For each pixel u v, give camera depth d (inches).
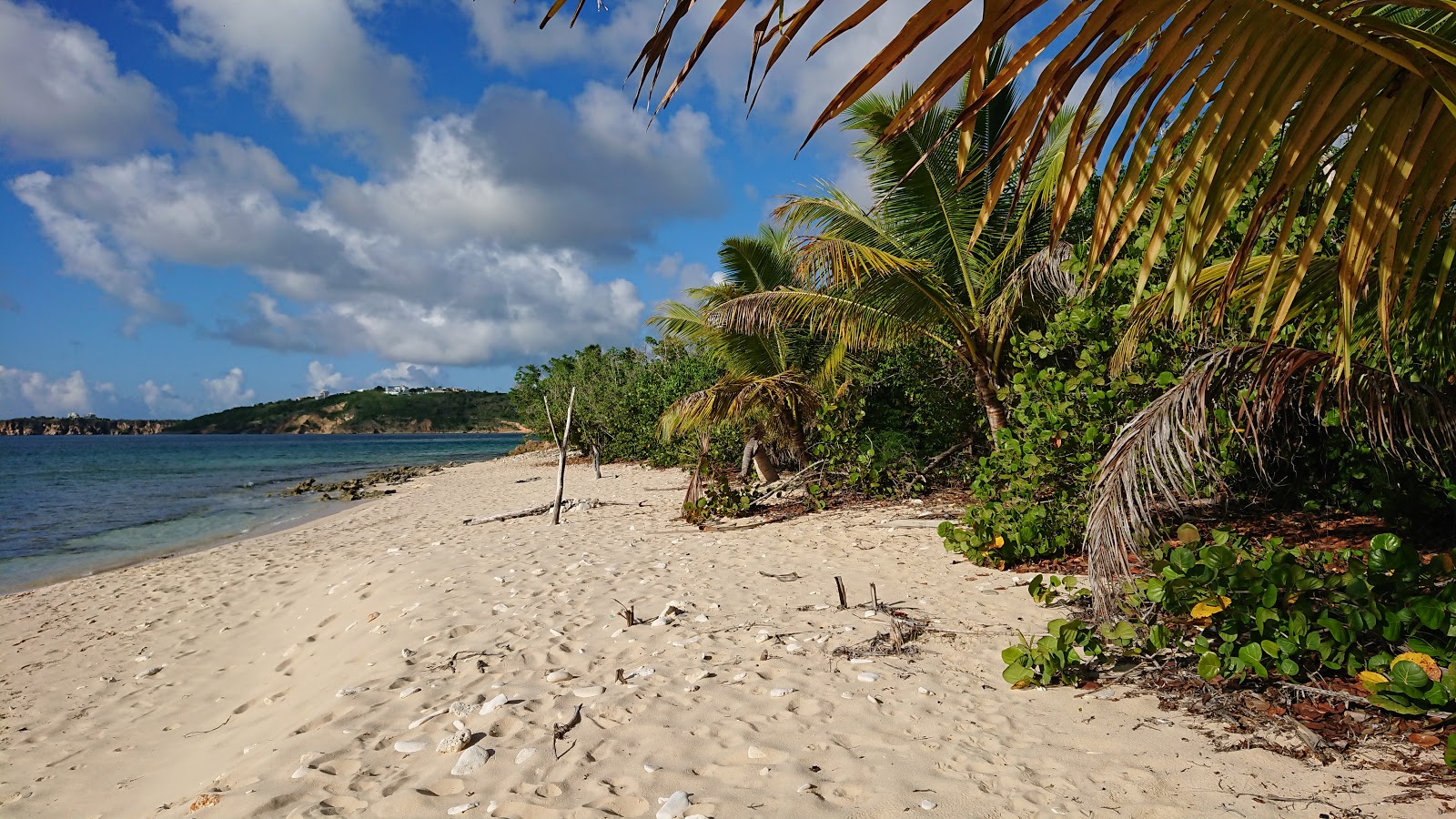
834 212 433.1
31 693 251.3
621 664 196.4
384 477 1264.8
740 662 191.2
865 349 513.3
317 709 186.9
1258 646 141.9
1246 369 172.7
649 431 978.1
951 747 137.3
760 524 430.0
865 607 235.8
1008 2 69.8
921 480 465.1
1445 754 108.1
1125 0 75.8
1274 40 83.7
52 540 648.4
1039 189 126.9
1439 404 165.3
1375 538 150.1
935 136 394.3
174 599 380.2
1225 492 282.2
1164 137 90.0
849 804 119.0
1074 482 278.8
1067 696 156.5
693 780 130.3
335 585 348.5
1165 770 122.1
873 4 67.8
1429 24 111.0
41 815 161.2
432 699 179.3
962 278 431.5
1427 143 93.5
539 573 320.2
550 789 129.7
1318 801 108.5
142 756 192.4
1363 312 167.2
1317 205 218.8
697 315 628.4
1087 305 278.7
